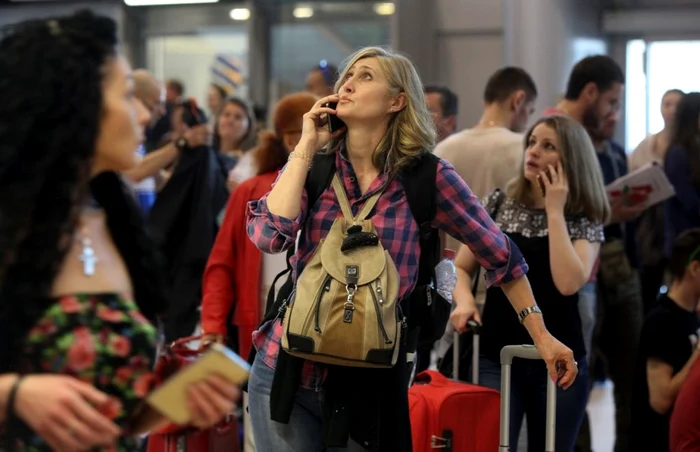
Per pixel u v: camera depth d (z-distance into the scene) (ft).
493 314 14.48
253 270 16.02
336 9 41.39
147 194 24.36
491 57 35.37
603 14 35.58
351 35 41.29
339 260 9.96
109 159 7.45
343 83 10.61
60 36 7.27
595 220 14.79
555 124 14.71
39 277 6.97
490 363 14.52
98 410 7.04
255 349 10.97
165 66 43.62
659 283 22.53
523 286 11.37
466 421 13.08
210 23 42.91
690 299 16.83
